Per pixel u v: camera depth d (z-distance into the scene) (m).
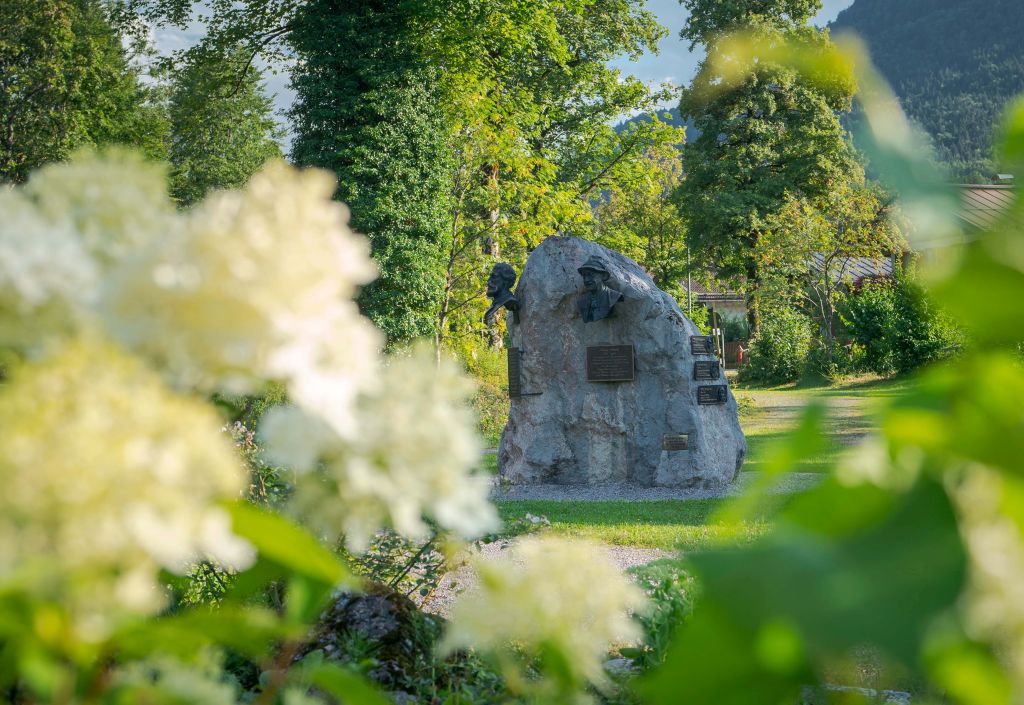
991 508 0.47
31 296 0.70
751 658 0.48
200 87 25.92
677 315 12.84
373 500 0.85
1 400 0.60
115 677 0.79
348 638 3.46
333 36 22.41
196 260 0.70
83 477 0.58
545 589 1.02
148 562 0.64
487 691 3.21
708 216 36.44
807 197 37.06
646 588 3.65
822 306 34.22
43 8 26.52
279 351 0.72
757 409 23.73
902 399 0.49
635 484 12.73
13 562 0.59
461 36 23.70
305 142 22.92
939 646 0.44
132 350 0.70
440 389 0.88
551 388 13.18
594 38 32.53
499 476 12.35
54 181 0.80
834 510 0.49
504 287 13.37
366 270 0.75
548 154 32.12
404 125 22.70
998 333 0.45
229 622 0.72
